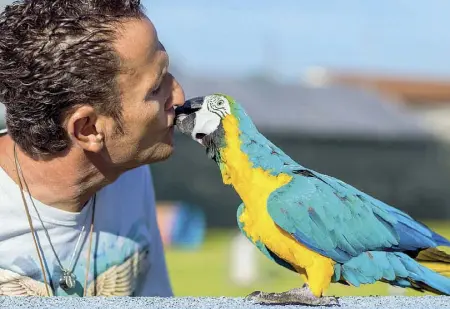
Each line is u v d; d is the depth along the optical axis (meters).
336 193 1.30
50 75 1.25
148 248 1.53
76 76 1.25
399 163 10.82
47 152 1.32
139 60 1.28
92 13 1.26
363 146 10.71
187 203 10.12
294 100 11.27
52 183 1.35
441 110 19.50
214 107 1.32
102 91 1.27
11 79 1.26
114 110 1.29
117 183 1.48
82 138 1.30
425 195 10.89
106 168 1.35
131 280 1.49
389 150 10.78
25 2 1.28
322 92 11.76
